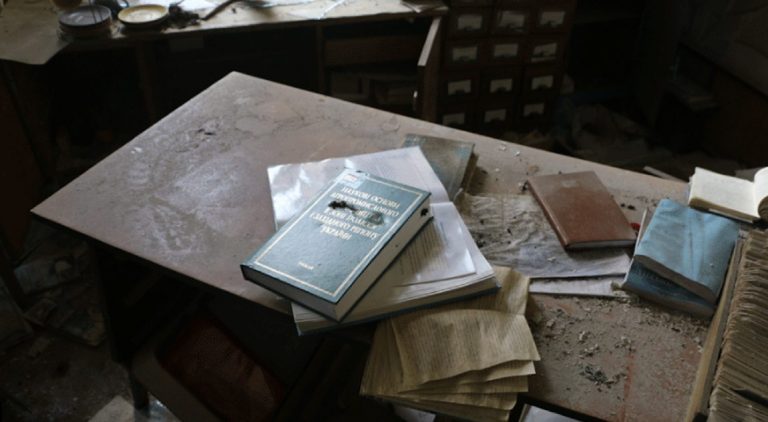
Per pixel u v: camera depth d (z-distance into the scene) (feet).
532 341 3.01
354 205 3.54
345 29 8.65
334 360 5.47
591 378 2.98
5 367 6.12
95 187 4.17
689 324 3.26
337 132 4.81
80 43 6.63
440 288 3.18
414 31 8.59
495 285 3.27
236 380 4.90
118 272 4.50
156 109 7.71
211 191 4.15
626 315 3.30
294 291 3.12
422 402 2.83
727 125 9.29
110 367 6.14
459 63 8.80
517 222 3.88
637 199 4.15
